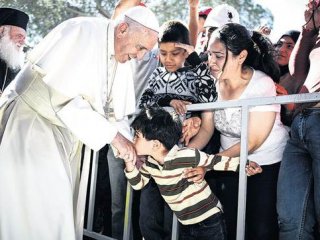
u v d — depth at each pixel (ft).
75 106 7.93
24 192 7.93
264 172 8.36
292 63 9.82
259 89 8.59
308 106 7.83
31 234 7.89
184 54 9.98
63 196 8.07
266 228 8.27
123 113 9.44
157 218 9.39
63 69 8.16
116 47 8.68
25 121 8.30
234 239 8.84
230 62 8.70
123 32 8.54
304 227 7.62
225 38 8.70
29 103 8.39
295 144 7.96
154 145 8.60
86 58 8.32
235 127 8.75
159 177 8.72
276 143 8.43
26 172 7.98
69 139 8.78
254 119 8.24
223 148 9.24
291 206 7.67
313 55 8.66
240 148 8.00
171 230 9.16
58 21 31.30
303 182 7.70
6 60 14.47
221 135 9.23
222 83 9.07
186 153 8.50
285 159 7.99
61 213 8.00
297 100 7.32
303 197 7.65
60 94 8.09
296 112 8.02
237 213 8.02
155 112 8.70
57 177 8.11
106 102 9.32
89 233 10.55
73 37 8.38
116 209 10.18
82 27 8.48
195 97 9.78
